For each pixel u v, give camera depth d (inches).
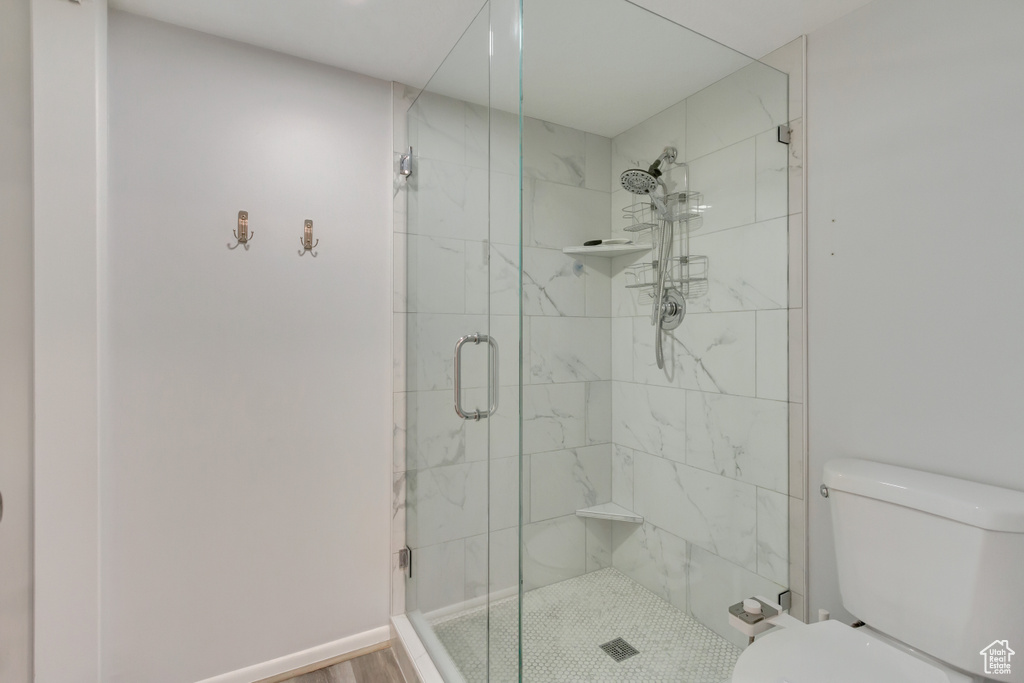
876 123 59.6
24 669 55.5
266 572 71.1
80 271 56.6
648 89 58.9
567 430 54.5
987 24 50.0
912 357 56.3
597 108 56.2
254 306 70.0
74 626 56.3
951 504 46.6
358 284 77.1
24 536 55.6
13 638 55.2
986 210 50.2
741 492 65.2
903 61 56.9
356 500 77.1
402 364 80.1
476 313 58.0
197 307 66.4
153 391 64.0
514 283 51.6
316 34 67.2
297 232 72.6
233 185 68.5
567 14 54.0
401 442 80.0
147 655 63.9
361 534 77.5
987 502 45.3
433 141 69.8
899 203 57.4
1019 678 44.5
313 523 74.0
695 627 60.6
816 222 66.0
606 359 57.1
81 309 56.7
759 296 66.8
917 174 55.8
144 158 63.2
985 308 50.4
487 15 55.3
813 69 66.3
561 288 54.2
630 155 58.3
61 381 55.8
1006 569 44.1
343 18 63.7
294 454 72.7
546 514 53.1
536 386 52.4
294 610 72.9
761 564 66.3
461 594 61.6
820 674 43.9
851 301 62.1
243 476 69.4
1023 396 47.9
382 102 78.7
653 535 58.5
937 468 54.2
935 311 54.3
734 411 65.0
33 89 54.6
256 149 69.9
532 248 52.2
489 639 55.1
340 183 75.6
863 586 54.5
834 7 61.2
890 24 58.1
